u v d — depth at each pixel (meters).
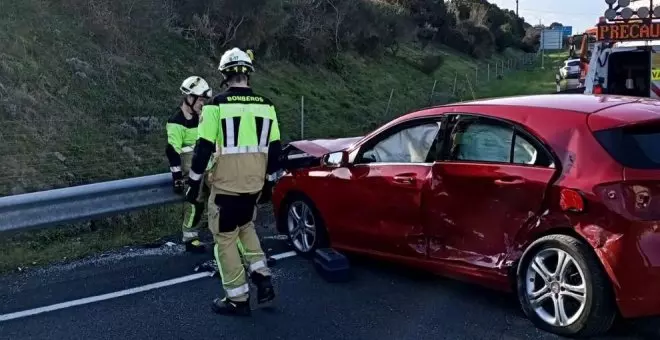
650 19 10.35
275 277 5.84
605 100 4.88
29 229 6.04
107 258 6.61
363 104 21.80
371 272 5.89
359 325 4.70
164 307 5.19
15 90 10.34
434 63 32.34
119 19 14.54
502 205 4.66
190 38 17.12
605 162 4.19
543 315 4.47
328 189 6.10
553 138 4.46
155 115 12.32
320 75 22.25
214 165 4.79
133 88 13.00
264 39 19.73
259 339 4.52
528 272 4.53
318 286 5.56
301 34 22.39
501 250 4.70
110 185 6.51
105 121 11.13
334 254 5.75
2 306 5.31
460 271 4.99
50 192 6.13
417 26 36.81
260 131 4.82
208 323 4.83
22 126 9.64
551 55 66.19
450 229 5.02
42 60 11.76
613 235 4.04
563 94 5.40
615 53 10.69
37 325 4.88
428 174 5.18
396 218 5.46
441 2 45.22
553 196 4.35
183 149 6.79
